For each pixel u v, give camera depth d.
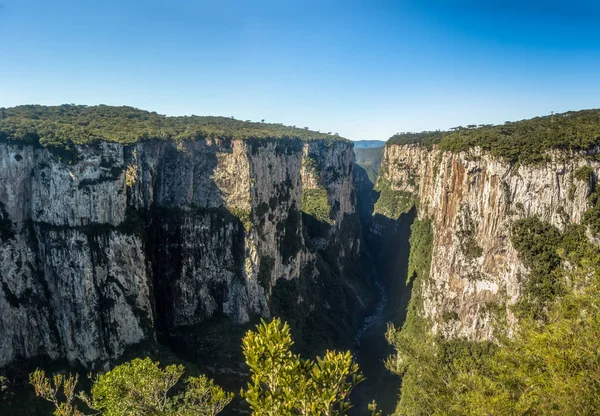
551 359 20.59
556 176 61.97
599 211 57.81
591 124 67.88
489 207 69.12
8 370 54.12
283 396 17.77
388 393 75.75
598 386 18.61
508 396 21.61
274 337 18.64
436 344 72.44
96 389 28.36
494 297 67.94
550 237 61.53
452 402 25.42
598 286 22.44
